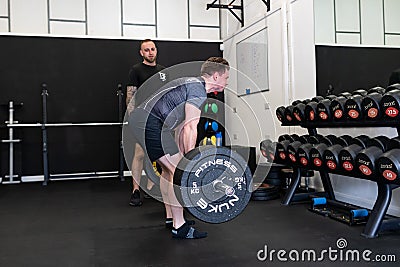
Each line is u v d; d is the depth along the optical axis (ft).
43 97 18.21
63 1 19.85
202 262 7.25
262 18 17.15
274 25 16.16
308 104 11.43
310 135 11.89
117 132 19.98
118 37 19.99
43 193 15.49
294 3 14.74
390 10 11.74
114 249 8.16
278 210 11.49
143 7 20.85
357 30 12.64
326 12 13.39
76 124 18.35
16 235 9.39
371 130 11.34
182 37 21.39
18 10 19.31
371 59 12.32
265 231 9.27
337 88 13.14
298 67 14.62
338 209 11.26
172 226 9.36
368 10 12.34
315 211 11.11
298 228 9.50
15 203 13.46
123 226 10.05
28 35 19.02
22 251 8.17
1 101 18.76
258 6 18.10
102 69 19.86
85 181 18.69
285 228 9.52
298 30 14.55
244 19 19.61
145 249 8.10
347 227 9.55
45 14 19.62
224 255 7.61
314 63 13.69
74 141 19.52
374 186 11.04
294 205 12.14
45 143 18.12
